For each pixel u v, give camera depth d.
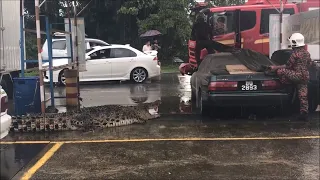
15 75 10.24
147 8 22.69
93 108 8.47
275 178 4.65
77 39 9.40
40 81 7.62
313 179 4.61
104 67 14.23
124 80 14.70
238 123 7.63
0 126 4.43
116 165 5.19
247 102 7.43
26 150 5.93
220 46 12.62
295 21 10.73
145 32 21.44
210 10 13.45
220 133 6.86
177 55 23.72
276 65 7.97
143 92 12.14
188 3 22.31
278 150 5.79
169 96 11.19
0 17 5.95
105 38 25.08
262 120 7.87
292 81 7.36
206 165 5.15
